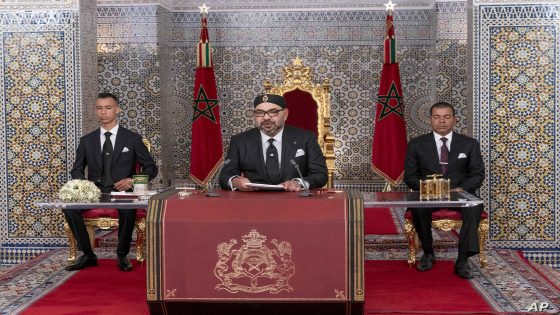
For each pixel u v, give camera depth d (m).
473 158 5.68
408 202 4.30
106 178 5.77
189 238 3.98
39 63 6.52
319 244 3.95
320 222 3.94
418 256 6.28
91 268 5.75
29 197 6.59
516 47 6.23
